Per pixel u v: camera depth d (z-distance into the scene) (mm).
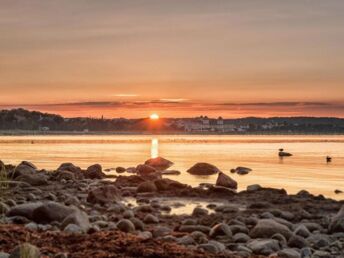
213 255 11867
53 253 11539
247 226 18797
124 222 16844
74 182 34094
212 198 28047
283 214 21938
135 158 72812
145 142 177500
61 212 17047
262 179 44031
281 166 60219
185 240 14875
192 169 47906
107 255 11305
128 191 28938
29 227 15422
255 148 121125
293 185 39719
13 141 171000
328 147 131125
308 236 17250
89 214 20797
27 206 17547
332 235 17844
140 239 12805
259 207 24656
